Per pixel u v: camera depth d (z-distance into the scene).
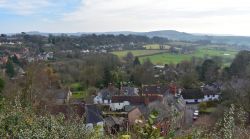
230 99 29.86
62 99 39.19
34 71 27.84
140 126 3.76
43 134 5.16
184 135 4.71
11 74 52.84
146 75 61.47
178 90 53.91
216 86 56.16
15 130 5.32
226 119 5.22
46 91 28.55
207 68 65.88
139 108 27.22
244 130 5.50
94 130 5.63
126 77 61.41
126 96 41.81
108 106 41.19
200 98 51.91
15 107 6.28
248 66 53.69
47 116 5.80
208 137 5.33
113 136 5.25
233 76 57.62
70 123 5.91
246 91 27.89
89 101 43.25
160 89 51.56
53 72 50.34
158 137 3.54
